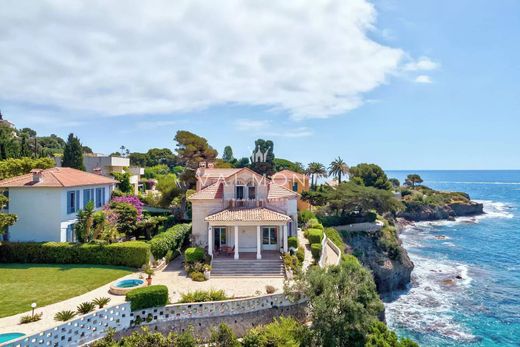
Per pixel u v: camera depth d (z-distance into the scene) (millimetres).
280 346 22734
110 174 67062
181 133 60500
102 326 22938
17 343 19109
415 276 62219
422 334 40250
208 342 24375
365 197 72438
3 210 38250
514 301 50000
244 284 32406
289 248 40219
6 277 31062
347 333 23844
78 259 35312
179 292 29688
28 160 51438
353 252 57656
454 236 98688
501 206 171500
